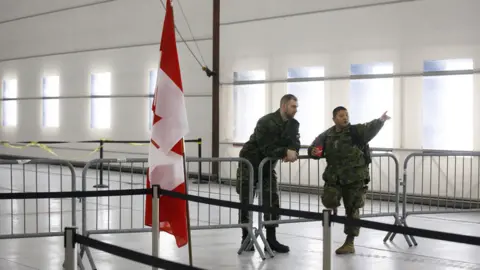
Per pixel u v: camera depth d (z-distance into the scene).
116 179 19.41
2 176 20.64
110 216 12.56
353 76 15.52
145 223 7.09
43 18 24.92
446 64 14.04
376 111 15.17
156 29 20.62
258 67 17.50
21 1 25.89
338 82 15.80
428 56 14.27
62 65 24.19
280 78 17.00
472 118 13.70
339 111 8.62
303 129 16.55
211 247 9.47
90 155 23.20
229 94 18.23
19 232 10.78
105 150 22.62
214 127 18.55
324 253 5.03
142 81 21.17
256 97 17.59
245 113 17.86
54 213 12.83
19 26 26.06
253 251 9.17
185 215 7.00
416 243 9.59
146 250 9.23
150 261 4.07
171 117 6.93
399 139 14.77
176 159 6.98
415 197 14.49
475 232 10.89
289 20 16.75
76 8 23.47
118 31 21.91
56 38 24.36
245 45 17.77
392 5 14.79
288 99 8.62
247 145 9.09
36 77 25.36
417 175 14.45
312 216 5.43
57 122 24.53
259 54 17.47
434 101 14.25
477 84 13.59
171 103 6.94
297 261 8.52
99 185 16.25
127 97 21.70
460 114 13.88
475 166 13.56
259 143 8.75
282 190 16.81
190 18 19.36
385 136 15.03
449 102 14.03
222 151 18.42
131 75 21.52
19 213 12.82
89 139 23.17
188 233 6.94
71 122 23.91
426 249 9.30
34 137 25.53
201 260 8.57
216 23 18.45
